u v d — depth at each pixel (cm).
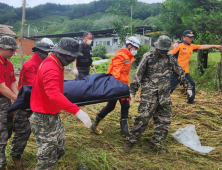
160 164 289
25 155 294
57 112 219
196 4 704
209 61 841
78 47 207
